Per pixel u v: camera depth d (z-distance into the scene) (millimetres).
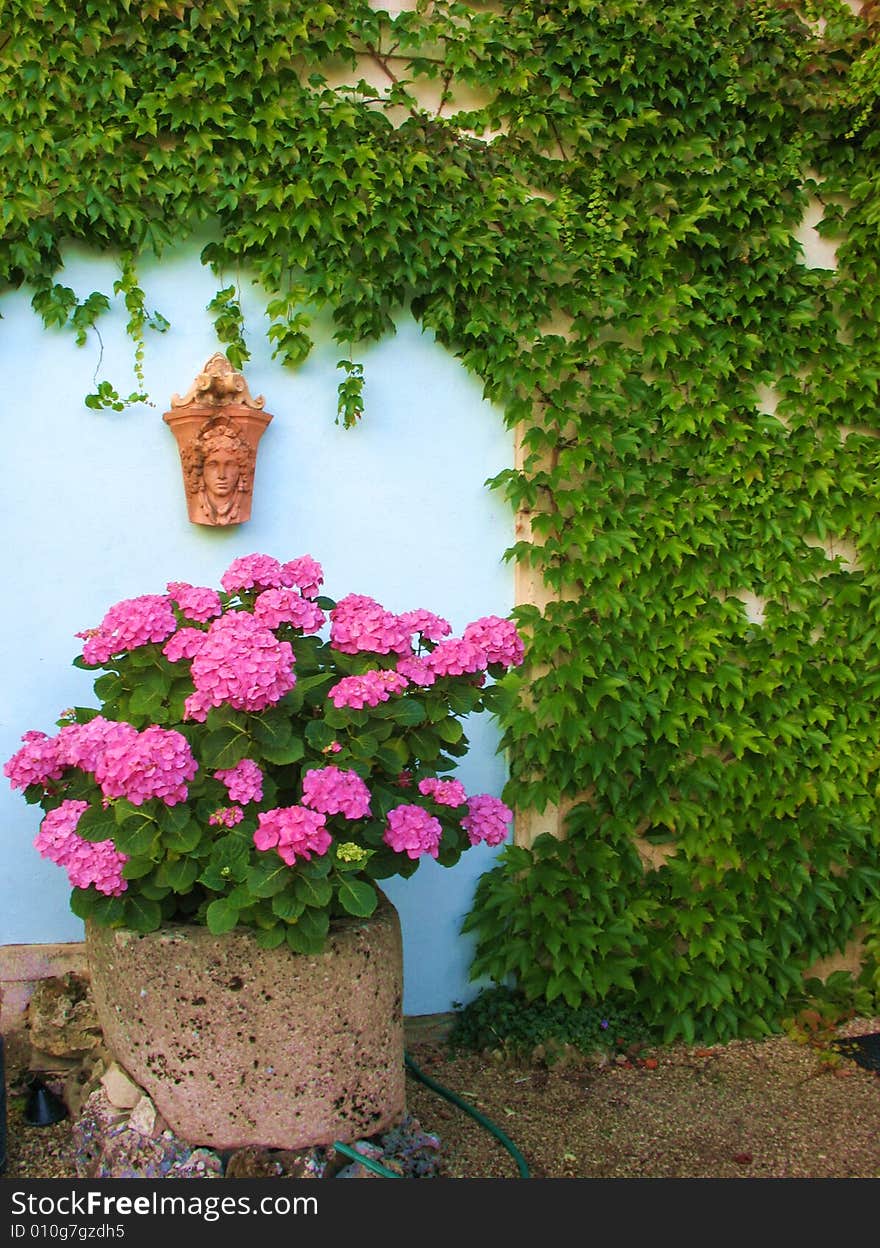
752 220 3971
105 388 3383
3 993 3346
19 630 3379
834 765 3971
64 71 3279
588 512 3746
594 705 3680
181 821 2510
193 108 3359
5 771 2756
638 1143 3117
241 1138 2566
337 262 3531
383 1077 2707
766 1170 2996
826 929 4023
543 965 3734
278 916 2514
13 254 3268
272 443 3566
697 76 3812
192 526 3500
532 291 3729
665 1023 3736
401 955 2832
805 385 4027
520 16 3670
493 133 3748
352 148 3488
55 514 3398
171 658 2588
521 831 3801
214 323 3494
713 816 3875
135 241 3379
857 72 3900
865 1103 3387
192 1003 2557
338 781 2455
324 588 3639
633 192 3861
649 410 3855
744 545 3953
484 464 3795
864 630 4027
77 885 2654
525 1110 3275
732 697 3873
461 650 2797
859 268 4039
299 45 3475
